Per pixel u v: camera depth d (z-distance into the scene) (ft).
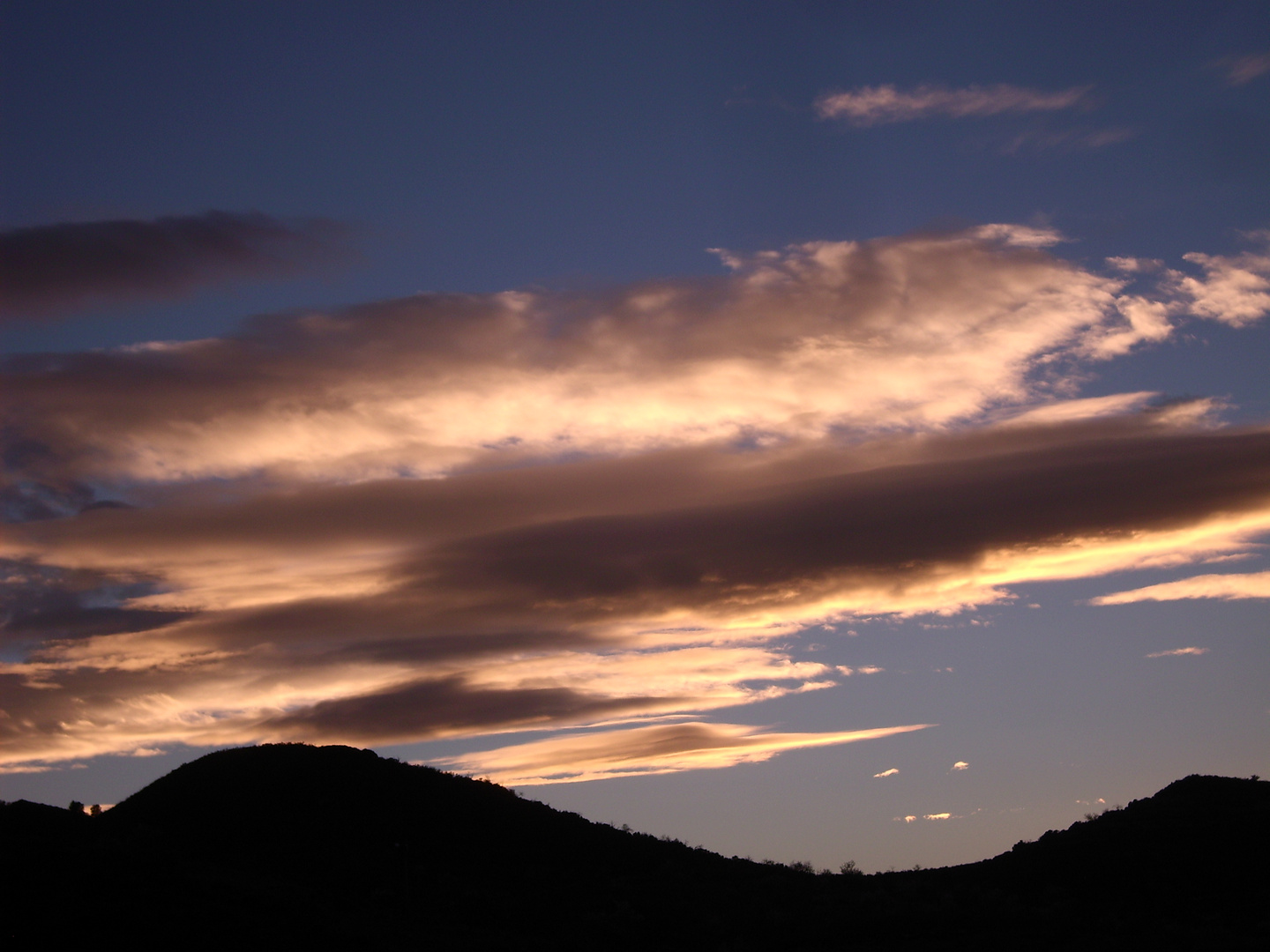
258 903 184.34
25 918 156.46
